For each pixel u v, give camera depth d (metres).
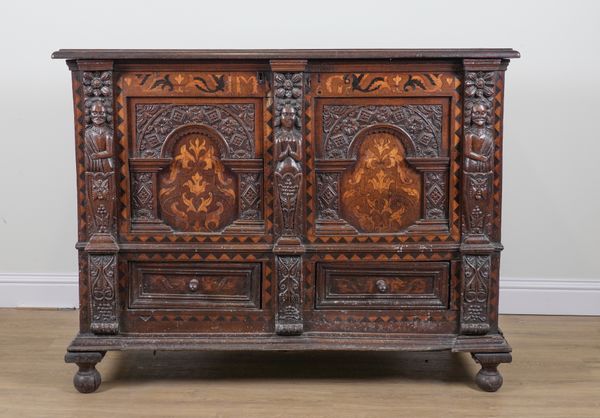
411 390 3.27
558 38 4.23
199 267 3.22
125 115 3.12
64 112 4.32
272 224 3.18
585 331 4.06
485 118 3.08
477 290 3.18
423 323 3.24
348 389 3.27
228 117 3.13
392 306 3.23
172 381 3.35
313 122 3.12
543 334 4.00
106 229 3.16
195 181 3.18
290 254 3.15
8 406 3.09
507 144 4.30
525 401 3.16
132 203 3.19
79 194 3.18
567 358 3.65
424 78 3.10
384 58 3.05
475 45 4.25
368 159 3.16
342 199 3.18
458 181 3.15
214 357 3.64
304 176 3.15
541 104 4.27
